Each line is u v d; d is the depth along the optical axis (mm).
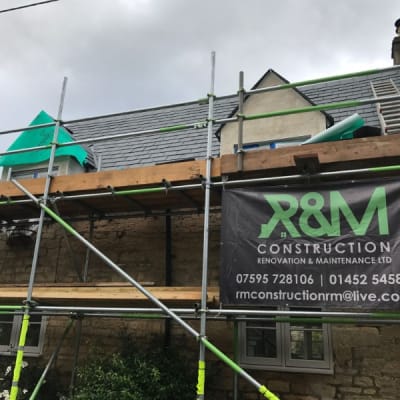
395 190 4715
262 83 8211
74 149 8453
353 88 9594
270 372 6430
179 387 5852
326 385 6156
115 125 11352
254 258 4977
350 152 4961
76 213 7801
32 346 7871
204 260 5012
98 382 5719
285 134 7621
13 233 8531
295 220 4969
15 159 8648
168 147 9398
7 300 6699
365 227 4703
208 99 5934
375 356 6066
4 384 7133
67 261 8164
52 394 7152
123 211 7707
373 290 4492
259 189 5223
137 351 6520
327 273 4691
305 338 6508
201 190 6262
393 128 6027
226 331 6840
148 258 7707
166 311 4902
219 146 8711
